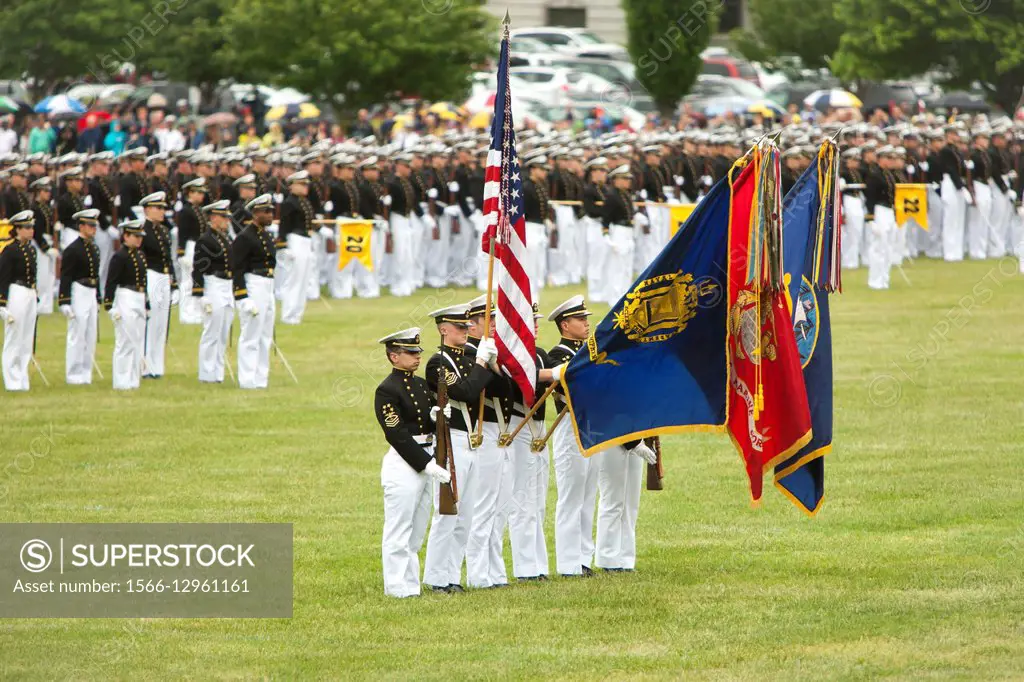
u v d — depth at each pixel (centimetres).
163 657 4244
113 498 6066
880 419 7606
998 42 17238
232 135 15888
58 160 12038
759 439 4881
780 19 19812
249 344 8544
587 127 16738
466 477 4869
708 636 4353
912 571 5019
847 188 13600
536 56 19088
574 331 5266
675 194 13288
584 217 12688
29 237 8469
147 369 8925
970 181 14288
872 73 18088
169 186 11769
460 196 12938
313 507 5966
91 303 8706
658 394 4972
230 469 6606
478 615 4603
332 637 4397
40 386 8631
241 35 16425
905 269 13825
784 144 13812
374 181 12281
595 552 5350
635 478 5131
